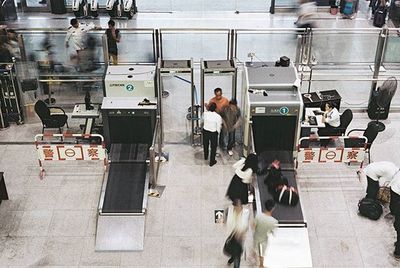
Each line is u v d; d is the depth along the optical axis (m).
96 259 10.29
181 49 14.70
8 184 11.86
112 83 12.24
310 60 14.36
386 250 10.41
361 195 11.58
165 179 11.98
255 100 11.63
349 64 14.42
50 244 10.55
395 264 10.16
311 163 12.30
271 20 18.30
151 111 11.92
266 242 9.74
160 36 14.23
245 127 12.02
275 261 10.11
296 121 11.81
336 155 11.62
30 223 10.97
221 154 12.66
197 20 18.23
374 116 13.68
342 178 11.97
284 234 10.45
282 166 11.82
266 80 12.11
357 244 10.52
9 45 13.51
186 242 10.58
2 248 10.47
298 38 14.09
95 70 13.99
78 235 10.73
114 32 13.95
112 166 11.75
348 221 11.00
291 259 10.14
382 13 17.48
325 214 11.15
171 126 13.55
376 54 13.95
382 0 17.58
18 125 13.66
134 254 10.38
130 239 10.55
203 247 10.48
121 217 10.84
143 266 10.15
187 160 12.51
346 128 12.70
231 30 14.04
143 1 19.34
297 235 10.45
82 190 11.73
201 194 11.62
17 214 11.16
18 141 13.12
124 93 12.38
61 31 13.53
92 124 13.13
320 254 10.34
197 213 11.17
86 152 11.63
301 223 10.60
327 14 18.36
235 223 9.55
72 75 13.95
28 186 11.82
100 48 13.76
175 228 10.85
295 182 11.51
